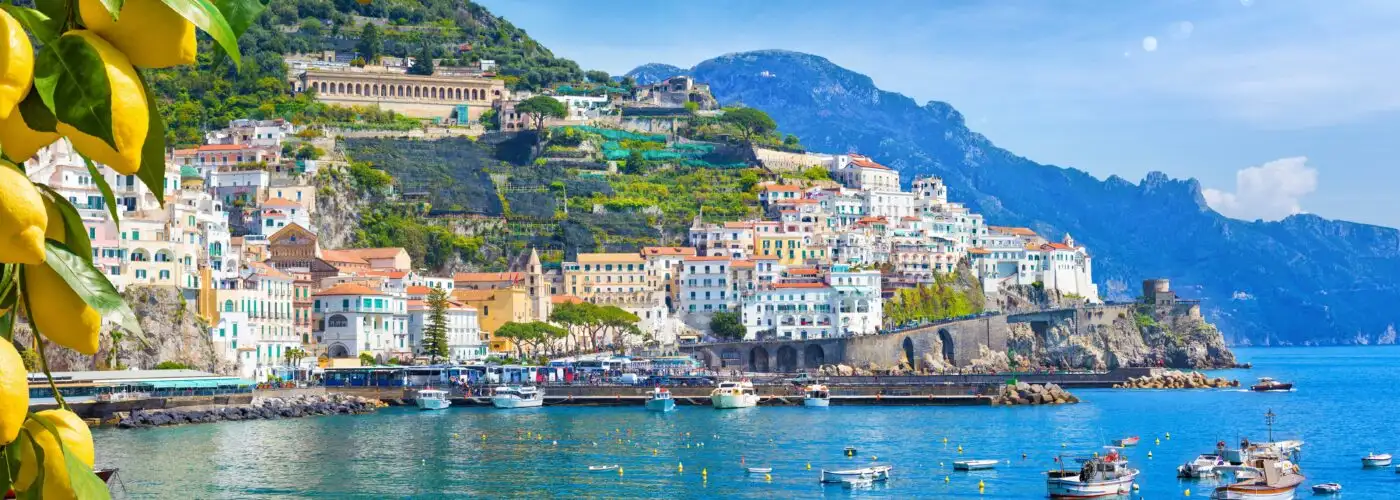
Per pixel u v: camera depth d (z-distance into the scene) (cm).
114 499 16225
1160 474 19238
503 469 19488
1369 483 18638
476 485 17862
